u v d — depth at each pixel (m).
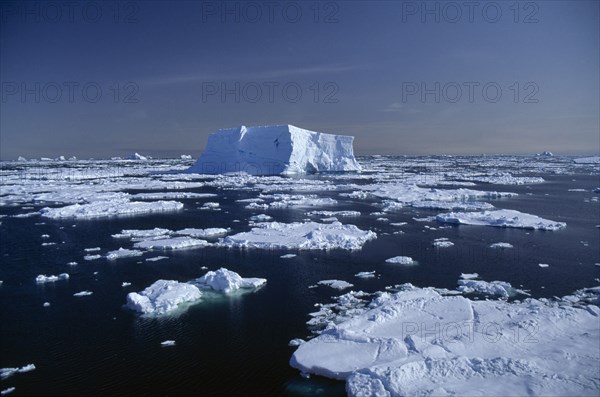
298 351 13.05
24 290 19.41
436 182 67.69
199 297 18.36
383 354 12.47
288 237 28.16
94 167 124.25
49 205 45.31
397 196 48.84
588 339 12.99
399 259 23.20
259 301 17.88
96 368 12.86
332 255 24.59
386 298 17.06
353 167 90.81
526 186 62.94
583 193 53.25
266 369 12.69
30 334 15.11
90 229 32.28
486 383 10.69
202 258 24.16
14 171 103.56
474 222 33.47
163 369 12.76
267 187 60.97
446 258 23.77
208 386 11.90
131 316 16.55
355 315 16.09
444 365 11.45
